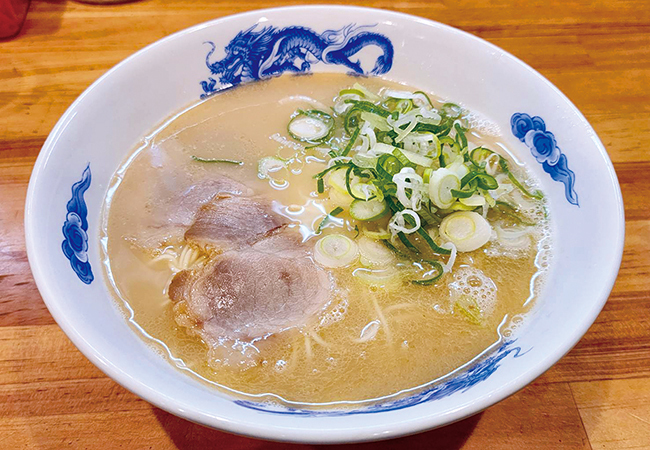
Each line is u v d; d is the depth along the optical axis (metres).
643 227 0.26
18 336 0.21
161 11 0.36
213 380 0.19
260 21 0.27
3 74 0.31
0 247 0.24
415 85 0.29
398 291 0.22
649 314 0.23
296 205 0.24
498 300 0.21
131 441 0.19
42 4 0.35
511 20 0.36
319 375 0.19
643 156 0.29
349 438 0.14
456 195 0.22
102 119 0.24
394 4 0.37
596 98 0.32
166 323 0.20
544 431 0.20
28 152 0.28
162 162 0.25
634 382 0.21
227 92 0.29
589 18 0.37
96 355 0.15
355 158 0.24
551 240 0.23
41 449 0.19
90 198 0.23
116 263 0.22
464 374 0.18
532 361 0.16
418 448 0.19
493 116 0.27
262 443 0.19
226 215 0.23
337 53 0.29
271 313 0.21
